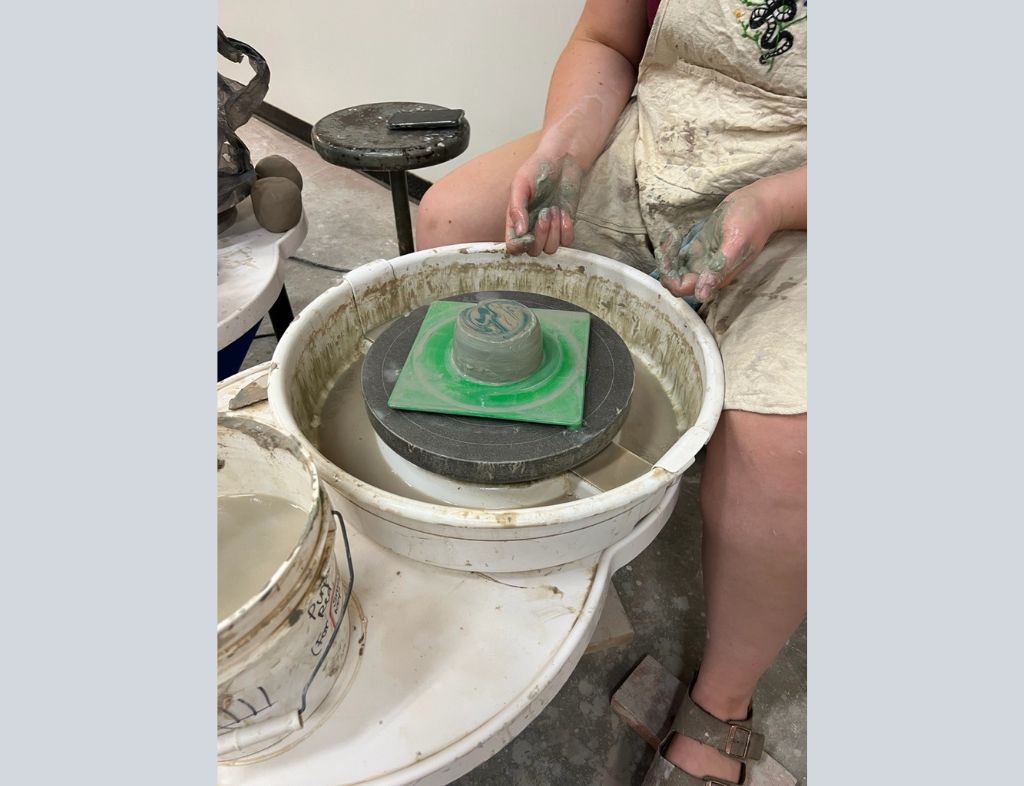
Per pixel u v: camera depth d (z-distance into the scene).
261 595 0.43
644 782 0.94
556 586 0.68
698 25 0.87
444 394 0.73
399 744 0.57
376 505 0.60
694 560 1.28
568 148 0.98
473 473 0.67
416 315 0.86
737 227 0.75
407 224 1.58
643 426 0.87
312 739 0.58
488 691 0.61
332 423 0.86
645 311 0.93
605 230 1.09
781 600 0.77
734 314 0.83
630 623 1.14
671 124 0.97
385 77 2.29
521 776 0.99
